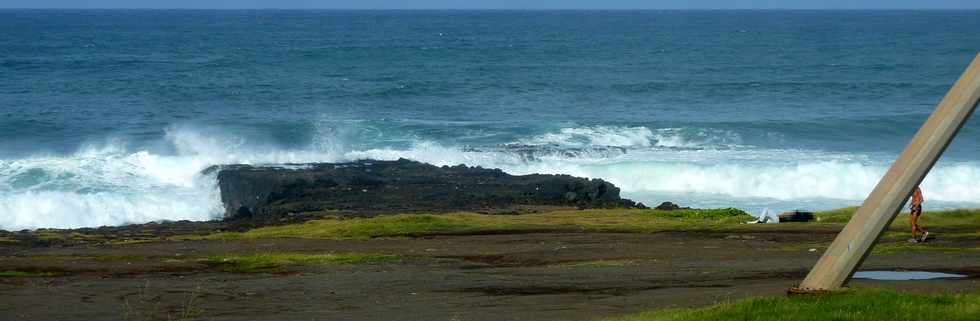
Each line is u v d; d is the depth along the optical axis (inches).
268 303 590.6
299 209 1251.2
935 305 422.3
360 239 957.2
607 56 4584.2
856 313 408.2
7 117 2202.3
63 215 1321.4
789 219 1089.4
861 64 4042.8
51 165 1487.5
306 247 895.7
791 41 6117.1
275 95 2778.1
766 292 575.8
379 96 2790.4
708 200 1440.7
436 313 538.3
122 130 2025.1
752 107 2544.3
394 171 1494.8
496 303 568.1
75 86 2945.4
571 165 1601.9
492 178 1439.5
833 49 5187.0
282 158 1621.6
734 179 1508.4
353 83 3134.8
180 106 2496.3
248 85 3036.4
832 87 3056.1
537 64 4028.1
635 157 1701.5
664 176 1539.1
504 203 1283.2
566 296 586.2
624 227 1021.2
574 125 2101.4
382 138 1945.1
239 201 1369.3
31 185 1418.6
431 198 1306.6
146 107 2461.9
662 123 2143.2
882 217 431.2
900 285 570.6
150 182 1466.5
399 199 1302.9
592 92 2913.4
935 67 3870.6
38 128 2049.7
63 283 681.0
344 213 1208.2
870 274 638.5
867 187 1486.2
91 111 2357.3
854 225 437.4
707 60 4293.8
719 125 2089.1
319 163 1560.0
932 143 420.5
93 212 1337.4
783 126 2074.3
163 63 3919.8
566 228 1020.5
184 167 1525.6
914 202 868.0
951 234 910.4
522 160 1680.6
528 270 717.9
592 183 1350.9
